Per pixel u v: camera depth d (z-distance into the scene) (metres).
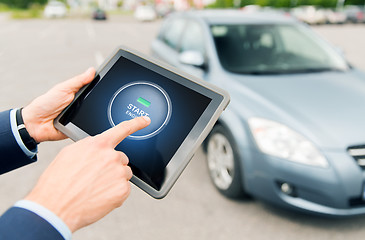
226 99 0.82
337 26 19.05
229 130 2.07
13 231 0.42
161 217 1.99
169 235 1.84
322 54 2.88
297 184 1.79
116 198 0.52
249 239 1.83
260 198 1.96
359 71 2.75
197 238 1.83
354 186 1.72
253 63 2.63
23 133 0.88
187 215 2.01
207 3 33.25
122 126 0.58
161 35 3.92
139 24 19.38
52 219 0.45
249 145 1.95
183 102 0.84
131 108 0.86
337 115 1.94
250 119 1.99
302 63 2.72
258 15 3.30
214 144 2.33
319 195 1.76
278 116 1.93
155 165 0.76
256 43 2.81
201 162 2.63
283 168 1.81
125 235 1.82
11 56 5.88
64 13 24.09
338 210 1.75
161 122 0.82
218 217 2.01
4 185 2.21
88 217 0.49
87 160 0.52
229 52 2.67
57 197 0.47
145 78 0.90
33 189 0.48
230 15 3.22
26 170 2.39
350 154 1.76
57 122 0.90
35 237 0.43
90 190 0.50
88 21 20.91
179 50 3.21
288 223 1.96
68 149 0.53
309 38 3.03
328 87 2.30
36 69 5.02
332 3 27.61
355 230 1.91
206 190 2.28
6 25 14.49
